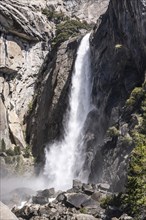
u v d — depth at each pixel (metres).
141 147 24.25
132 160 23.94
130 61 46.22
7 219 6.94
